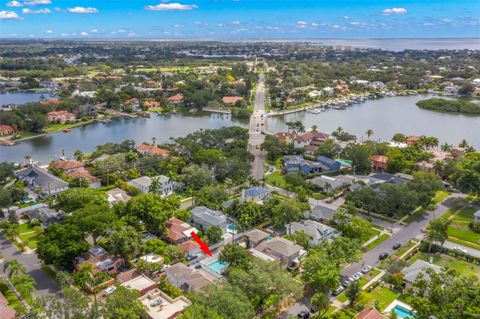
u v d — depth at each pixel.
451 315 90.12
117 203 154.88
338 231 147.50
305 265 113.81
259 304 106.12
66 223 130.38
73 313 88.75
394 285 118.12
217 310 91.69
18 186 182.38
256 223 155.50
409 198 165.00
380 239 148.25
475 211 173.88
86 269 115.69
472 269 129.50
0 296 103.75
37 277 119.56
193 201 174.88
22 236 144.38
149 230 144.88
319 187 191.25
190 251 133.25
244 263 117.88
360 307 107.88
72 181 188.00
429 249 139.75
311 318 103.75
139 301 95.44
